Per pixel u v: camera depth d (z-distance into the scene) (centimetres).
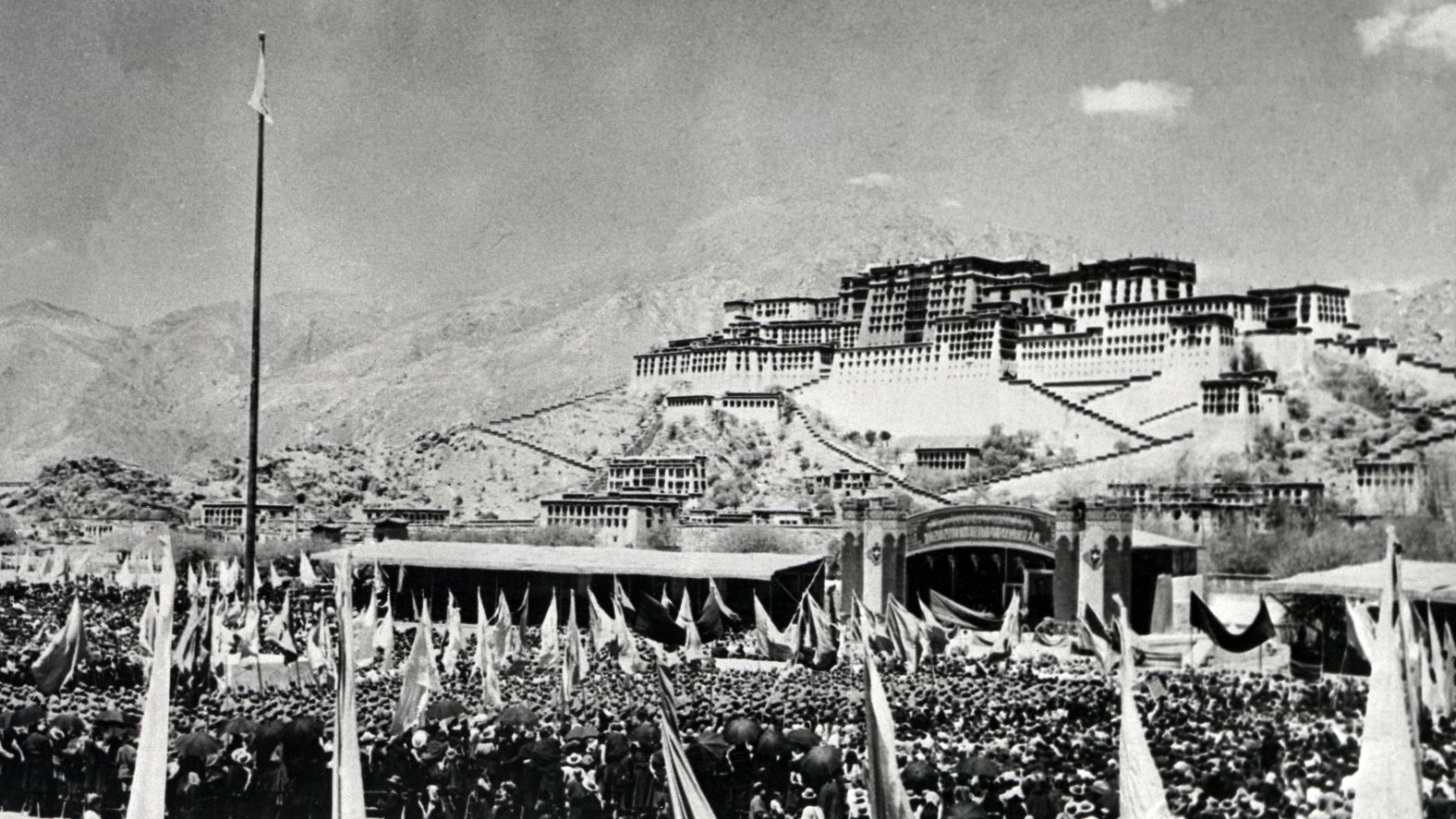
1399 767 3419
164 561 4281
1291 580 13388
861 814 6025
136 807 4197
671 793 4522
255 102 14750
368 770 6894
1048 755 6950
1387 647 3472
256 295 14662
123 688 9938
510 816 6456
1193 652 12600
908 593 19312
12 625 14675
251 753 6825
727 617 17575
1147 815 4169
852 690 10556
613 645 12625
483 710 8875
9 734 7244
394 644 14375
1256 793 6109
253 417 14638
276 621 12194
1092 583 17012
